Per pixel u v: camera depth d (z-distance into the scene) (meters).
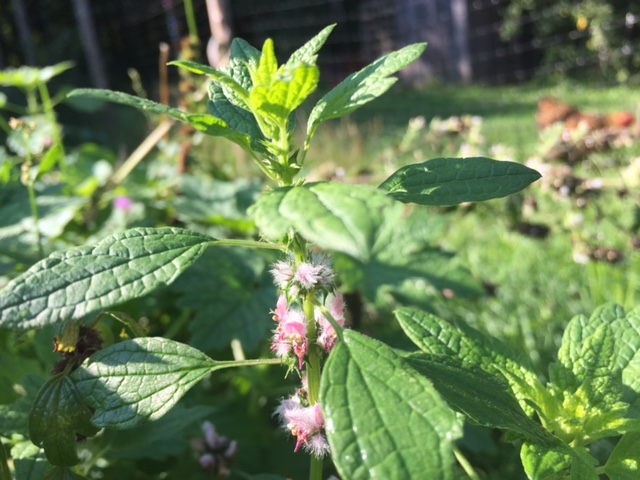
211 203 0.49
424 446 0.13
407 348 0.39
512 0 2.32
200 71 0.17
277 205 0.13
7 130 0.52
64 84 1.75
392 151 0.67
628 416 0.19
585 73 2.14
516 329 0.50
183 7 1.90
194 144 0.57
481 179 0.16
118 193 0.50
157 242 0.16
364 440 0.13
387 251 0.45
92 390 0.18
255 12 2.36
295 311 0.18
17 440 0.24
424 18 2.48
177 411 0.26
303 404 0.19
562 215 0.63
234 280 0.38
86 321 0.21
